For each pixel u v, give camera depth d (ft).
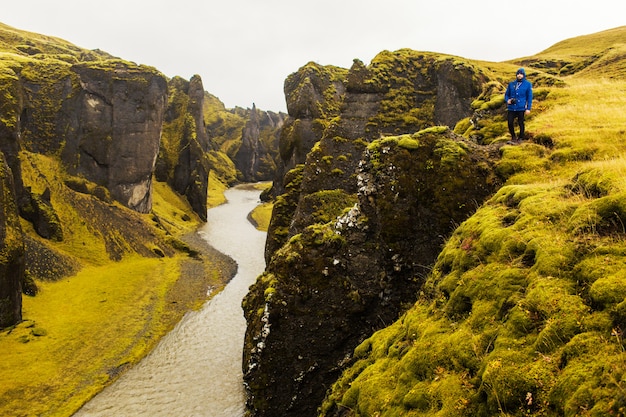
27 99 275.18
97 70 302.66
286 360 68.95
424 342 34.83
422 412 29.01
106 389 113.19
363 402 35.22
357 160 157.17
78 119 290.15
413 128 163.43
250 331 75.92
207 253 274.98
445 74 166.91
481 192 61.93
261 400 68.18
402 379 33.47
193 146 443.73
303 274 72.02
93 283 189.57
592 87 100.94
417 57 181.78
